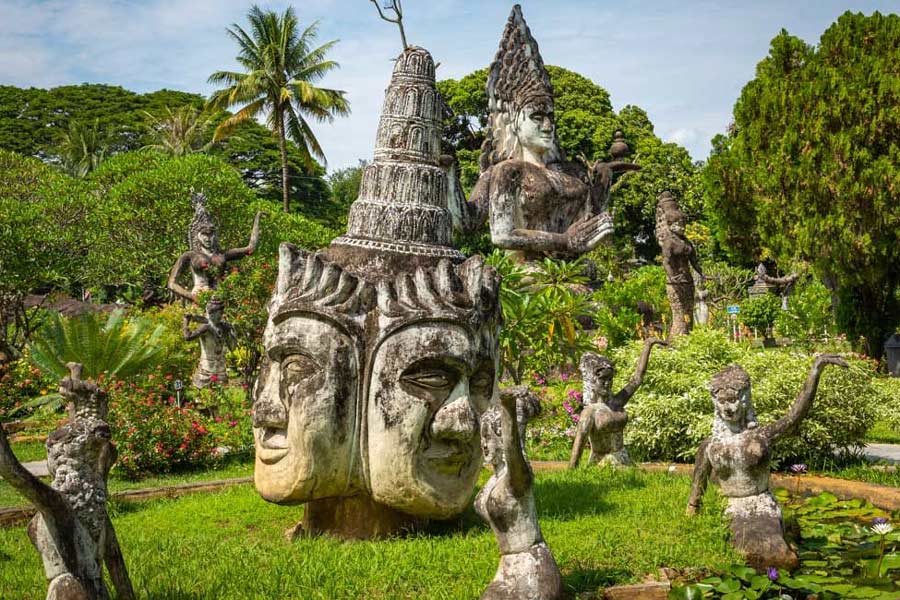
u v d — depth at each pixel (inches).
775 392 356.2
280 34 1359.5
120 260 969.5
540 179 658.8
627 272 1391.5
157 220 971.9
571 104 1434.5
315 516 253.3
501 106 702.5
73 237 856.3
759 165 826.8
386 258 252.8
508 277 526.3
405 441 231.0
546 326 518.3
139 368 497.4
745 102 863.1
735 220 884.0
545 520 257.6
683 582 205.5
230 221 983.0
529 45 701.9
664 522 250.7
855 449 388.5
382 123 272.4
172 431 402.3
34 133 1845.5
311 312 232.8
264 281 632.4
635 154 1545.3
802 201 779.4
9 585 211.2
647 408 377.7
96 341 484.4
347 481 235.8
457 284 241.8
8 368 625.0
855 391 369.1
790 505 293.1
